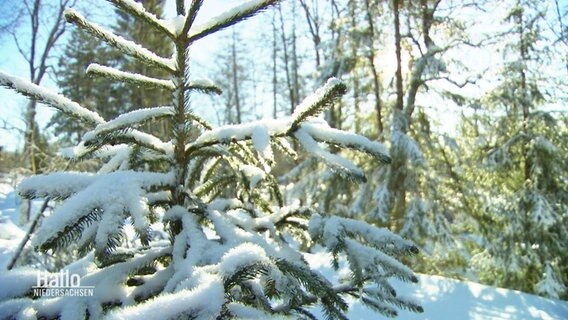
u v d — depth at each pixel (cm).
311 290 128
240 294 139
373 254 135
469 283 659
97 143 137
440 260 945
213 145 152
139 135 148
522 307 577
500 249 884
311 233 140
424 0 890
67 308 106
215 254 119
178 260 120
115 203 108
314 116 138
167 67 148
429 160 927
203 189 177
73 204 104
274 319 121
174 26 144
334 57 1018
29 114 977
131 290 120
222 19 142
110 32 139
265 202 192
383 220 854
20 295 110
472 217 916
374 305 165
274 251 133
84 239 113
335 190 932
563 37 834
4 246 392
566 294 825
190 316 75
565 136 901
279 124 143
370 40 945
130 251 143
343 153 934
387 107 1001
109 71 148
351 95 989
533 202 866
